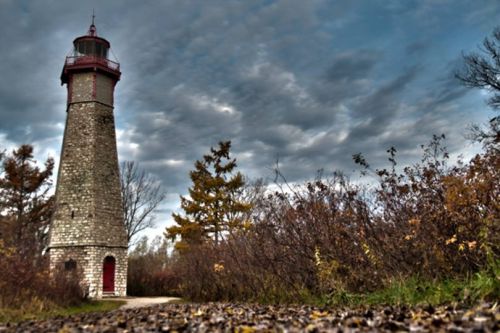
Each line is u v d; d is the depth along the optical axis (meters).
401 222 10.21
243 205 34.72
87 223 32.81
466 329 5.06
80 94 35.72
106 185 34.44
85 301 20.97
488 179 8.54
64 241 32.59
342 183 12.38
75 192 33.53
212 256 18.45
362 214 10.91
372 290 10.23
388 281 9.74
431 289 8.52
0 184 35.59
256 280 14.32
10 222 26.38
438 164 10.01
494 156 9.04
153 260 44.03
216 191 37.34
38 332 7.05
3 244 17.98
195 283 20.11
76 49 37.16
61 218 33.12
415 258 9.68
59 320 9.40
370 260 10.59
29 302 15.31
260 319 7.53
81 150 34.47
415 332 5.28
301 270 12.16
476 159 9.11
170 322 7.53
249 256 14.48
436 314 6.55
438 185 9.59
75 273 21.84
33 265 17.97
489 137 15.30
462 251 8.88
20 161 36.59
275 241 12.45
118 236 34.19
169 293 36.50
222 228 35.19
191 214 36.97
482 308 6.39
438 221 9.32
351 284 10.72
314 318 7.24
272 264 12.54
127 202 43.69
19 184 35.62
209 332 6.12
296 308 9.62
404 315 6.67
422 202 9.85
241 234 16.20
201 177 37.94
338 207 11.55
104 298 30.88
